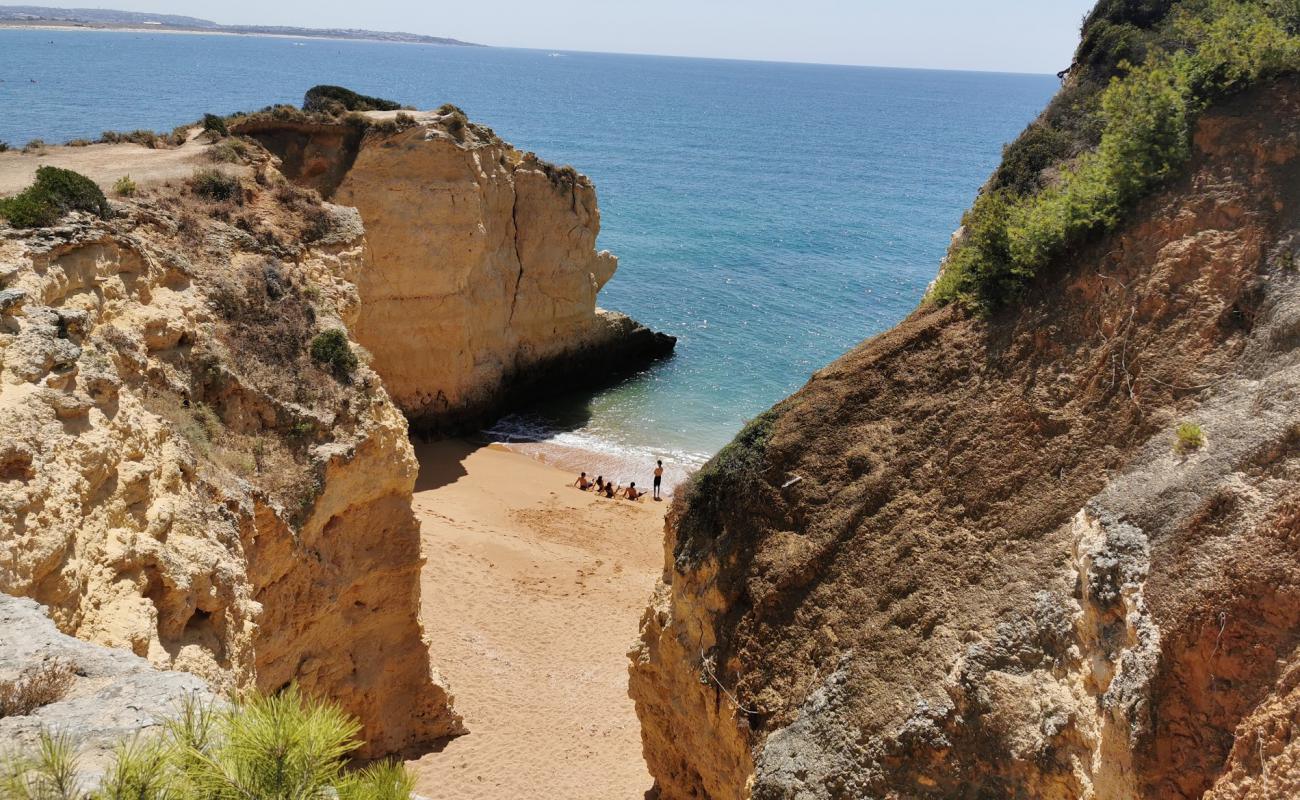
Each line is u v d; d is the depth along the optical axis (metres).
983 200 20.22
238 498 16.05
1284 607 10.45
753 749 15.06
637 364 53.84
